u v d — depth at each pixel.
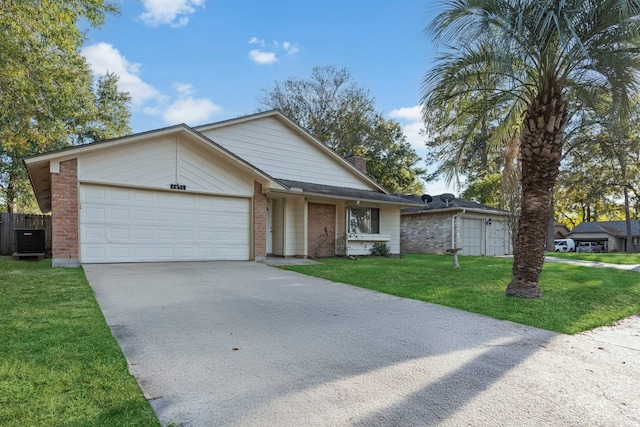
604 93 7.59
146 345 3.92
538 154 6.93
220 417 2.53
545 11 5.95
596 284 8.80
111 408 2.57
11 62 9.95
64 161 8.99
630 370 3.60
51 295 5.87
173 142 10.49
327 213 15.22
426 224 21.25
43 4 9.38
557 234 47.69
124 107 26.03
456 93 7.79
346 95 30.20
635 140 22.83
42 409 2.51
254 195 11.95
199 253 10.95
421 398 2.88
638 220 42.16
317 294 6.92
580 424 2.56
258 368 3.40
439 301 6.50
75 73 12.87
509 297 6.93
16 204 24.61
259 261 11.58
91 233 9.32
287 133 14.66
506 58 6.18
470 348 4.13
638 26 5.97
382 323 5.07
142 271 8.54
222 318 5.05
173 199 10.55
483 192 27.31
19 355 3.40
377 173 29.97
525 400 2.90
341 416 2.58
